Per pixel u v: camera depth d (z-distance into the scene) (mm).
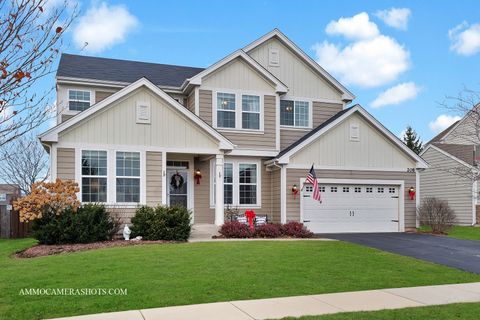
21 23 4980
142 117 15180
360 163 19141
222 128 18234
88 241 13203
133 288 7809
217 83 18312
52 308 6645
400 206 19609
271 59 20031
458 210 26406
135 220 14078
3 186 36312
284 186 18016
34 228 13070
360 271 9766
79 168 14297
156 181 15203
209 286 8039
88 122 14523
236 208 18531
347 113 18906
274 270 9531
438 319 6262
